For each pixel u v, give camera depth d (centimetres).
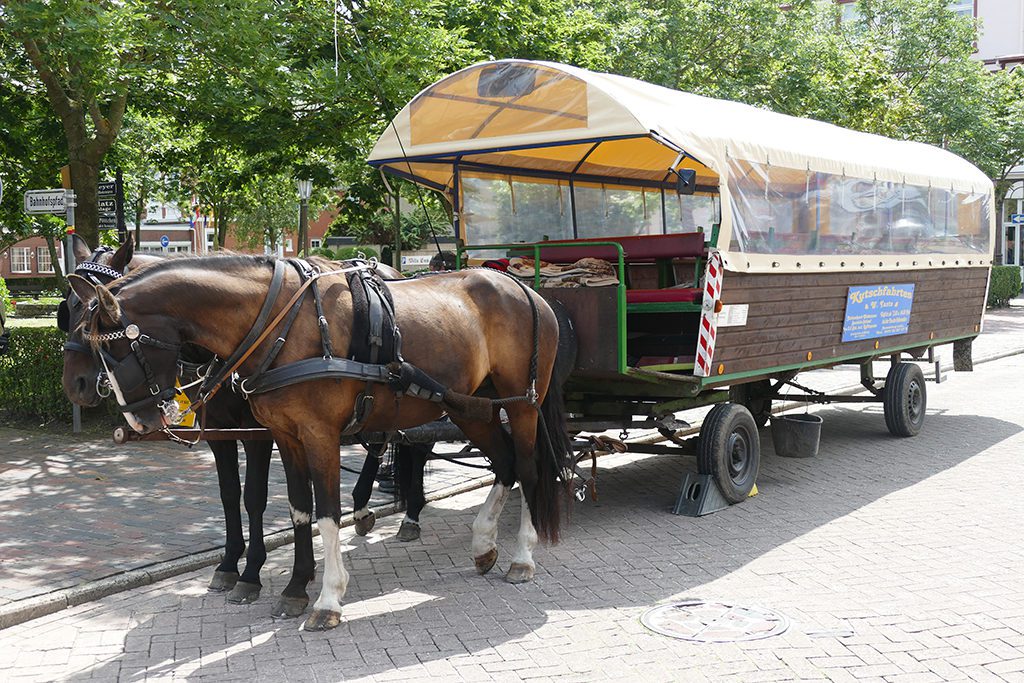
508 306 638
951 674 471
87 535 725
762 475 946
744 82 2180
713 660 495
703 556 681
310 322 541
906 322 1112
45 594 595
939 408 1363
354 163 1402
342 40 1238
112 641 539
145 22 1018
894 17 2883
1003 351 2017
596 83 717
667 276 853
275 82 1130
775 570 645
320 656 510
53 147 1387
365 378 549
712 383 786
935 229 1166
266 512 802
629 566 662
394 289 598
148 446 1054
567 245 760
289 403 536
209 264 532
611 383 794
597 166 977
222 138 1345
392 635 539
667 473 983
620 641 524
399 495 751
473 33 1377
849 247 972
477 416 608
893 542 705
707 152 742
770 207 834
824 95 2284
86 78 1041
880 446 1092
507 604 590
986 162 2948
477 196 887
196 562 670
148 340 501
